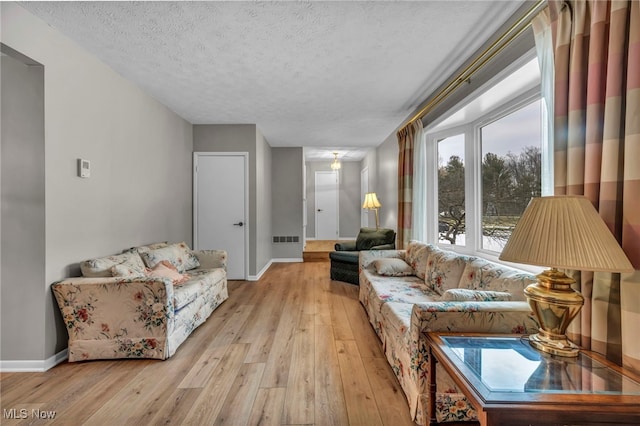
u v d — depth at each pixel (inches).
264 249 208.1
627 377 40.7
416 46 90.8
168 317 86.9
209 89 125.0
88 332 84.7
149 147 132.0
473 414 59.7
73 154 89.4
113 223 107.7
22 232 79.8
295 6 73.0
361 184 309.1
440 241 137.1
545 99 61.2
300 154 241.1
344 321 115.0
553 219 42.3
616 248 39.1
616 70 43.9
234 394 69.5
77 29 82.6
